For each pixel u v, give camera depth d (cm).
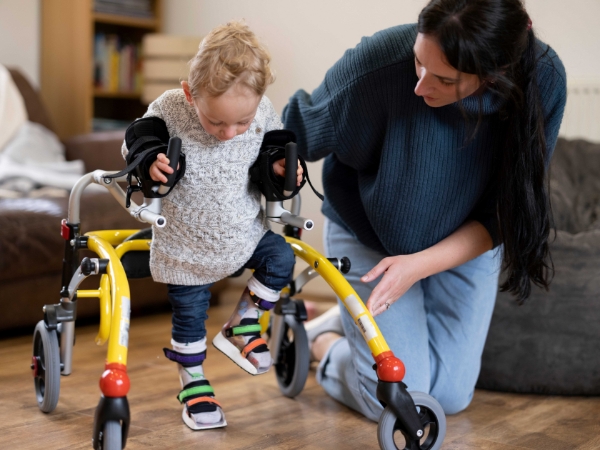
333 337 178
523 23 111
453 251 137
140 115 353
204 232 123
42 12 325
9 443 131
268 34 307
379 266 132
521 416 156
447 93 115
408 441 124
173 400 160
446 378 152
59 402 155
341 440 138
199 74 108
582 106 240
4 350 199
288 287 158
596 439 142
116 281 117
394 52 132
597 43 239
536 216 127
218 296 273
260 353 131
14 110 269
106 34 344
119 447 104
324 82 145
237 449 131
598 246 170
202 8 330
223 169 120
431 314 158
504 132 131
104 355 195
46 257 211
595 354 168
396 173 135
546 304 169
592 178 209
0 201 217
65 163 262
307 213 296
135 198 229
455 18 106
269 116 126
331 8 288
